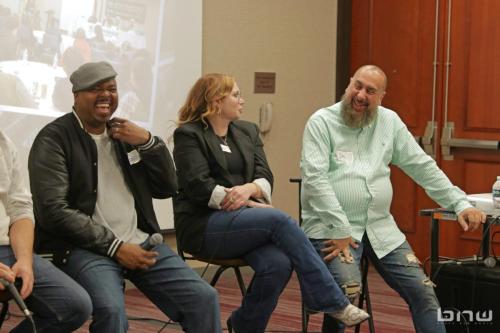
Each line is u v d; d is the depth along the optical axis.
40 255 3.38
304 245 3.67
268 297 3.73
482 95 6.37
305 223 3.98
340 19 7.14
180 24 6.10
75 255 3.33
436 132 6.62
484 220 3.93
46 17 5.33
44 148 3.36
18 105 5.22
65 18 5.43
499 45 6.29
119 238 3.46
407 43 6.79
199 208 3.88
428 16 6.65
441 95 6.59
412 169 4.11
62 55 5.42
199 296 3.38
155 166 3.57
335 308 3.65
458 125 6.51
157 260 3.45
